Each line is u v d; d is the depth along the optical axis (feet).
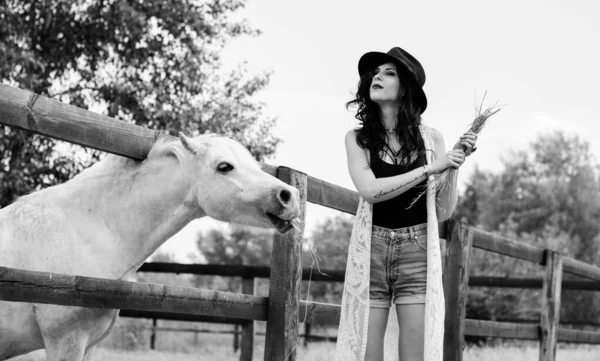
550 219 131.85
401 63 10.82
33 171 29.84
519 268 69.05
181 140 10.79
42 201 10.91
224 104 34.76
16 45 29.71
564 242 113.80
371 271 10.85
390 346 11.59
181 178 10.84
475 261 70.95
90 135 10.02
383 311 10.89
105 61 33.42
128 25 32.12
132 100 32.35
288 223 10.69
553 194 135.13
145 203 10.93
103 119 10.22
